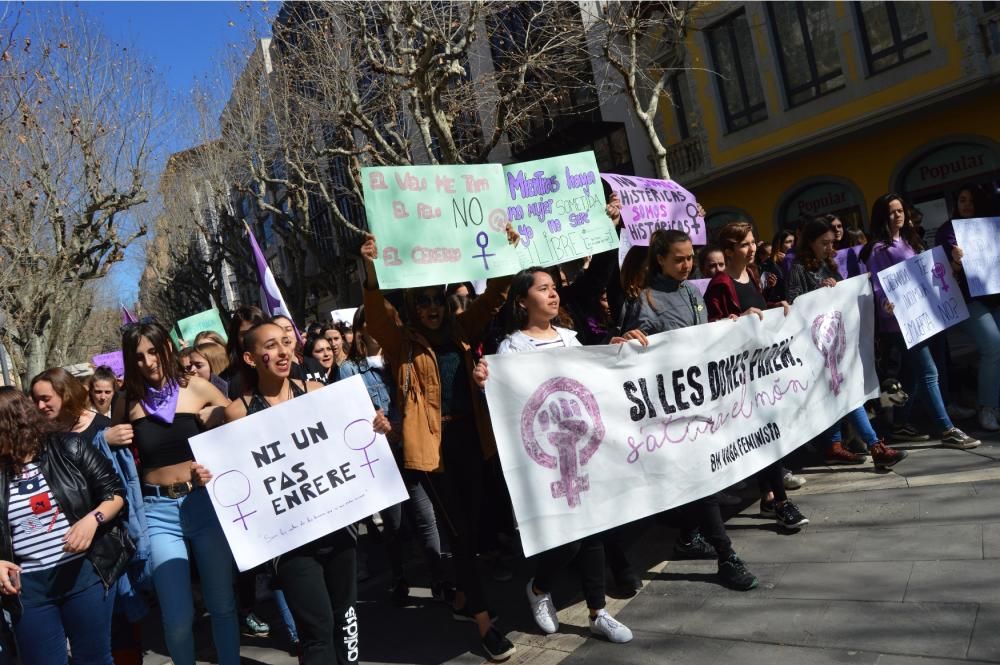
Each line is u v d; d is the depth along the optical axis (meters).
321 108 16.61
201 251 33.53
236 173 23.41
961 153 15.31
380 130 17.41
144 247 35.47
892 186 16.50
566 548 3.90
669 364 4.28
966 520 4.21
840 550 4.24
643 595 4.26
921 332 5.64
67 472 3.48
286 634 5.06
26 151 15.05
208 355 5.64
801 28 17.22
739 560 4.14
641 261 5.25
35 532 3.41
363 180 4.15
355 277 31.58
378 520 6.25
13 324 15.41
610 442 4.01
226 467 3.50
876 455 5.42
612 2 14.00
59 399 4.25
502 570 5.08
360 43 14.84
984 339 5.87
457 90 16.30
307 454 3.62
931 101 14.90
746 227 5.14
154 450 3.72
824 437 5.86
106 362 10.98
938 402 5.64
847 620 3.47
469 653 4.09
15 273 15.31
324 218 30.62
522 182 5.46
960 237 5.88
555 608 4.38
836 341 5.34
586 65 19.23
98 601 3.52
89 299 25.67
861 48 16.08
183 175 28.05
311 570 3.55
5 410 3.38
